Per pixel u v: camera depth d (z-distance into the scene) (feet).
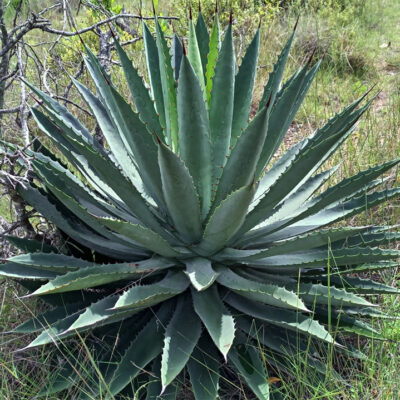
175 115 9.03
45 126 9.70
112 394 7.36
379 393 8.09
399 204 13.14
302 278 9.62
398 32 27.50
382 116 18.34
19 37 10.03
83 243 9.35
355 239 9.74
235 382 8.87
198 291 7.91
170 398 7.70
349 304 8.24
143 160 8.18
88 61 9.72
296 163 7.61
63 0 11.49
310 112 19.15
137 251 9.27
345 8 28.37
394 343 8.93
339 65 22.82
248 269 9.13
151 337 8.24
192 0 23.59
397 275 10.79
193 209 8.10
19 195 9.06
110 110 8.93
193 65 9.04
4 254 9.95
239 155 7.75
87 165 9.65
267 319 8.04
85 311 8.04
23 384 8.02
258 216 8.57
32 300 9.87
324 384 7.94
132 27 21.65
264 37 23.25
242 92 9.20
